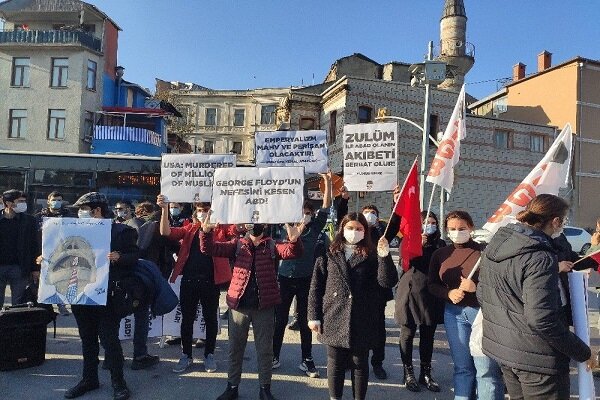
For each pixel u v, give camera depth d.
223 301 9.62
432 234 5.19
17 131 30.23
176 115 38.09
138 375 5.36
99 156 13.12
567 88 30.41
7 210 6.22
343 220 4.27
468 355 4.11
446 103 28.20
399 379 5.44
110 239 4.69
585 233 20.75
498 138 29.19
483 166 28.45
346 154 6.79
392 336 7.37
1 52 30.45
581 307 3.17
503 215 4.40
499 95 36.09
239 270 4.63
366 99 26.66
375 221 5.77
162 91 48.91
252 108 54.72
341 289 4.12
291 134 6.85
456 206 27.48
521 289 2.84
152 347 6.49
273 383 5.21
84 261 4.64
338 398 4.16
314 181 11.48
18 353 5.41
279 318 5.68
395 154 6.56
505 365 2.95
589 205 29.58
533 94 32.66
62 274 4.63
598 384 5.34
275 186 4.71
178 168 5.80
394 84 27.27
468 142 28.28
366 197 24.75
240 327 4.61
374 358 5.52
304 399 4.79
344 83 26.25
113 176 13.06
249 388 5.05
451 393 5.04
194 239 5.55
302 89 37.69
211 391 4.93
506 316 2.91
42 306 5.85
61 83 30.41
